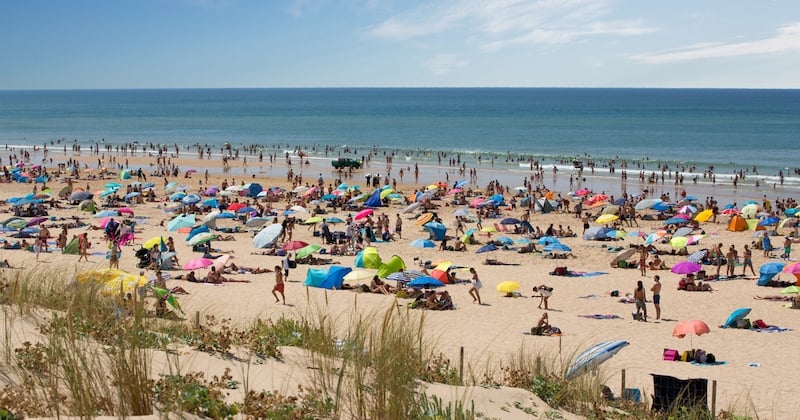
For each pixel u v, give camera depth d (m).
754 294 26.50
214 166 83.94
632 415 11.32
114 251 27.16
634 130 143.75
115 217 45.12
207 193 54.53
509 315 22.86
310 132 144.88
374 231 40.38
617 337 20.44
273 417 7.14
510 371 12.52
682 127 150.25
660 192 62.09
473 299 25.09
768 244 34.41
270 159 91.56
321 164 86.25
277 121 182.50
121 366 6.90
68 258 30.05
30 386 7.14
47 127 160.62
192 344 10.29
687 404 11.99
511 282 25.75
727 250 36.00
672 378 12.36
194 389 7.25
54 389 6.76
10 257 29.61
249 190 55.25
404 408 7.40
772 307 24.52
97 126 164.38
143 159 91.50
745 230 41.50
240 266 30.95
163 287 23.58
